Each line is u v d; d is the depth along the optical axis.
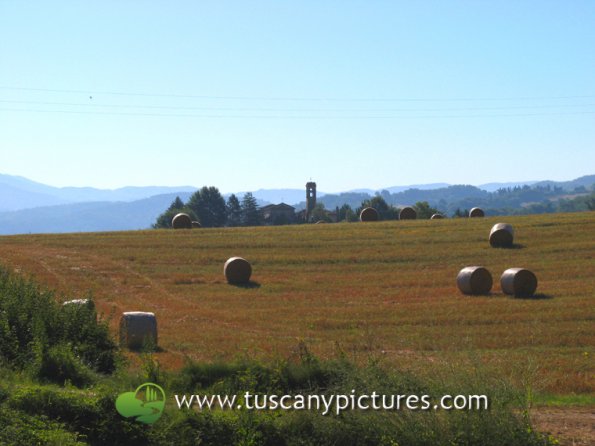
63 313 20.42
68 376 16.66
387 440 11.85
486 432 11.61
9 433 11.87
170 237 54.78
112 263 44.78
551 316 29.81
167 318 30.77
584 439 12.41
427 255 46.03
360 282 39.75
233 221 141.88
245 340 25.64
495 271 41.38
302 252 47.88
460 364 14.51
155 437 12.69
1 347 18.64
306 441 12.23
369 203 135.25
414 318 30.06
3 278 24.42
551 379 19.44
